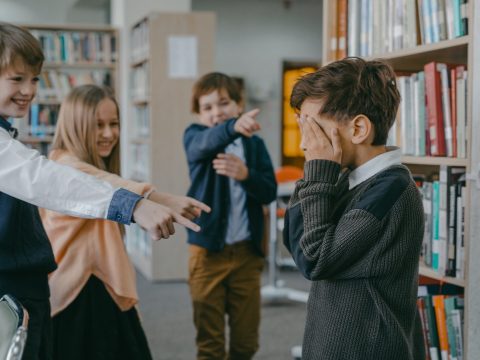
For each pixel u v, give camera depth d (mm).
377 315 1351
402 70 2314
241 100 2809
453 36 1898
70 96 2152
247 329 2686
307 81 1416
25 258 1556
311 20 9648
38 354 1573
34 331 1543
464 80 1885
